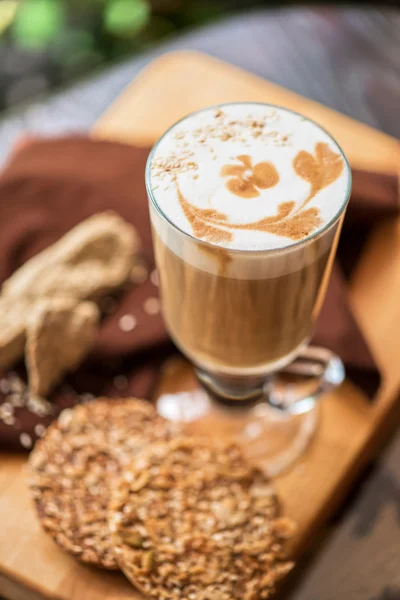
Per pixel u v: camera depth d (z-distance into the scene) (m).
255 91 0.79
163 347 0.66
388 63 0.82
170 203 0.54
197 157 0.55
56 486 0.60
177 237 0.54
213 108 0.57
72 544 0.59
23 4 1.01
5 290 0.67
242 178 0.54
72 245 0.68
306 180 0.54
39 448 0.62
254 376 0.62
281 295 0.56
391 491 0.63
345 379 0.66
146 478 0.60
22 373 0.66
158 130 0.77
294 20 0.85
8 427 0.63
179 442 0.62
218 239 0.53
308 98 0.80
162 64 0.81
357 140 0.76
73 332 0.65
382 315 0.68
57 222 0.70
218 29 0.85
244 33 0.84
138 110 0.78
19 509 0.61
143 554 0.58
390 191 0.71
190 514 0.59
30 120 0.79
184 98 0.79
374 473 0.64
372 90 0.80
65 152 0.73
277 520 0.60
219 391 0.64
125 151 0.73
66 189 0.71
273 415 0.66
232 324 0.57
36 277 0.66
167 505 0.60
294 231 0.53
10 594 0.61
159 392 0.67
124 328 0.67
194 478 0.60
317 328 0.66
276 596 0.60
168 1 1.08
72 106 0.80
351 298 0.69
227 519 0.59
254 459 0.64
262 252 0.52
